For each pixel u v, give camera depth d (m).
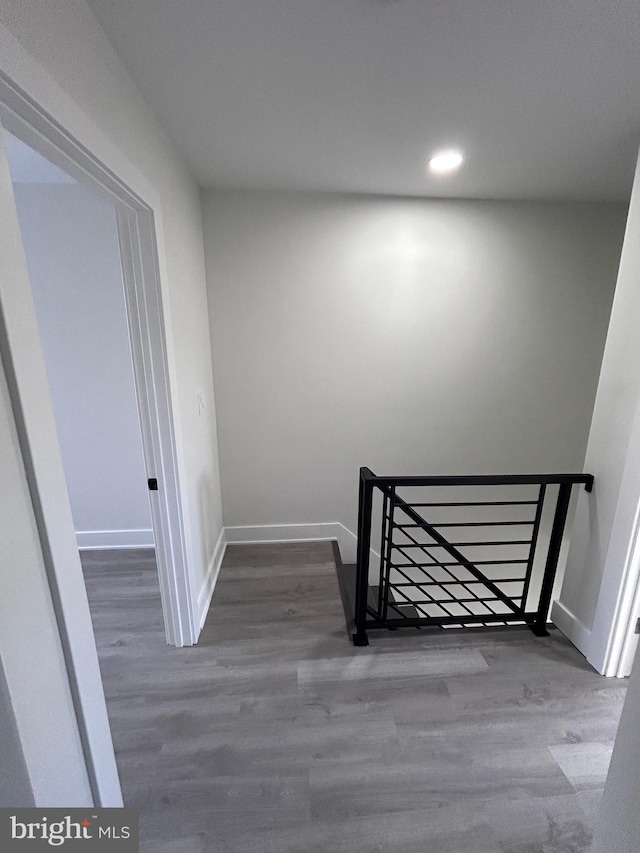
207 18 1.04
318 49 1.17
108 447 2.72
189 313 2.03
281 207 2.41
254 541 2.99
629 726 0.74
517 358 2.80
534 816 1.22
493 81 1.32
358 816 1.23
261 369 2.68
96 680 0.94
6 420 0.69
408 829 1.19
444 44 1.15
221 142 1.75
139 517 2.87
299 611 2.21
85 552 2.85
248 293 2.53
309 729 1.50
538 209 2.54
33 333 0.73
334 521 3.02
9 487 0.69
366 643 1.94
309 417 2.80
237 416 2.75
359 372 2.74
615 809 0.77
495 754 1.41
